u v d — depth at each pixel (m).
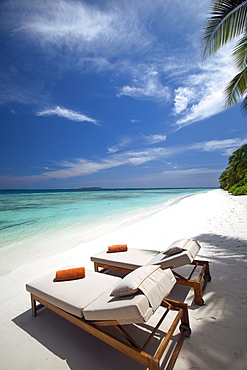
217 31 4.89
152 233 5.87
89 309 1.59
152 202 18.66
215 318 2.01
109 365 1.56
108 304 1.52
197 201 16.69
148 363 1.28
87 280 2.21
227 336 1.76
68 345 1.80
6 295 2.77
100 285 2.08
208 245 4.39
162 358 1.58
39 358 1.67
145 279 1.60
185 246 2.54
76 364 1.59
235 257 3.59
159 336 1.80
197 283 2.25
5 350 1.77
